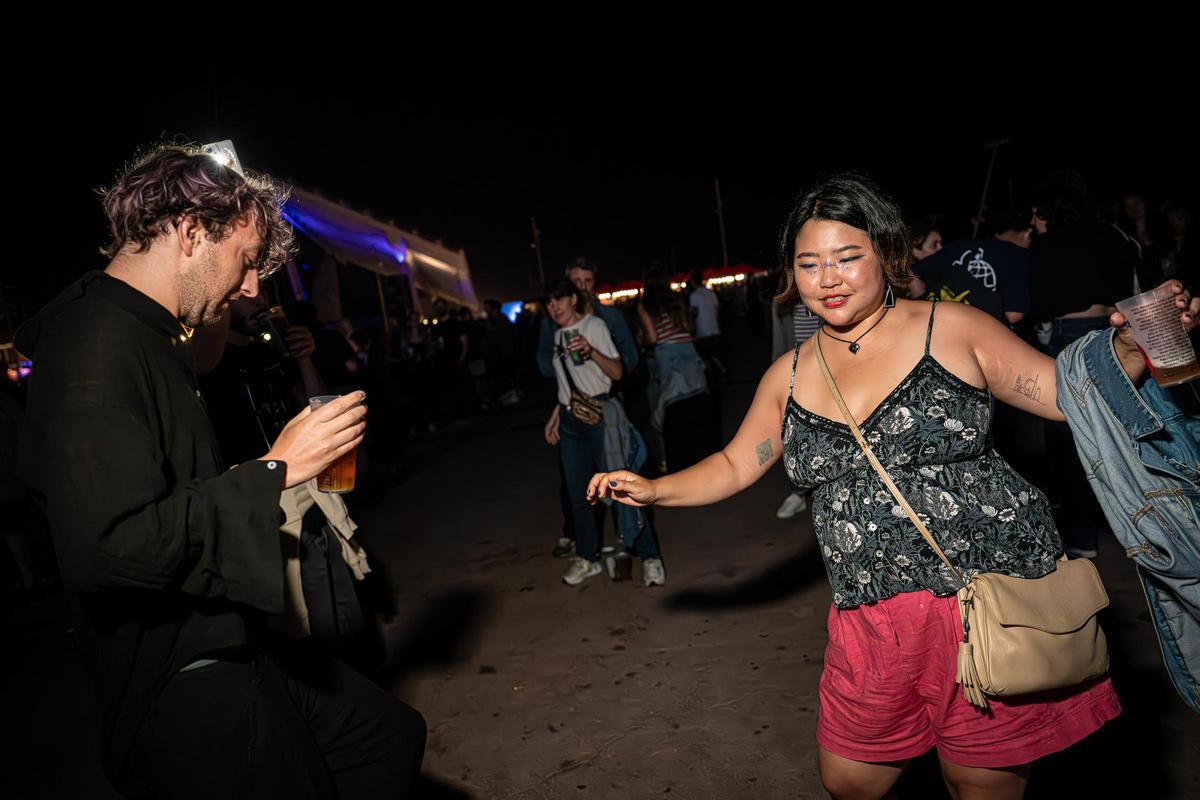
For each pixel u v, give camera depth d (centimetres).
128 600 154
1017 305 413
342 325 1245
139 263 159
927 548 170
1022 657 160
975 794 179
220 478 147
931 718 181
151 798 167
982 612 164
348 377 609
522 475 779
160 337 158
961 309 180
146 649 154
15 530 552
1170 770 245
